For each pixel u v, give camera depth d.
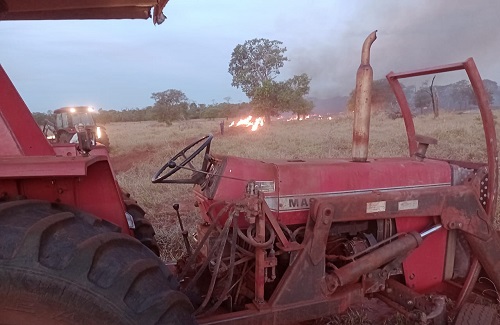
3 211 1.91
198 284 3.03
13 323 1.83
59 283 1.81
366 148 3.28
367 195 2.93
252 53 48.84
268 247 2.72
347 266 2.90
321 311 2.84
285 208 2.88
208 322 2.57
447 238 3.37
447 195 3.14
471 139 14.52
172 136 26.62
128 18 3.74
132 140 25.23
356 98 3.25
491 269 3.31
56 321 1.84
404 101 3.81
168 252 4.98
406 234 3.15
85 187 2.37
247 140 18.45
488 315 3.02
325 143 16.02
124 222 2.45
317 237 2.78
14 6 3.27
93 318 1.85
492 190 3.28
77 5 3.36
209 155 2.98
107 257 1.93
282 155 13.20
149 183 8.88
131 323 1.88
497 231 3.47
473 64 3.16
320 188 2.95
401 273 3.31
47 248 1.84
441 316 2.95
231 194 2.79
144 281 1.97
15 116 2.43
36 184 2.27
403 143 14.36
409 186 3.19
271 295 2.80
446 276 3.42
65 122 19.62
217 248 2.72
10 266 1.79
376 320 3.71
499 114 25.53
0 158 2.10
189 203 7.61
